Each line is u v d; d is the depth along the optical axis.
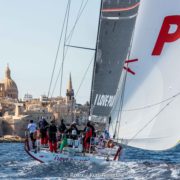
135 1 83.44
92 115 85.94
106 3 84.94
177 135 78.62
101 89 85.31
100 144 83.62
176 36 80.38
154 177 72.50
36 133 85.88
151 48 81.81
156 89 80.88
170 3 81.19
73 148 83.00
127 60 83.31
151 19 82.19
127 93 82.94
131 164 81.56
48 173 76.38
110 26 84.75
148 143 80.50
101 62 85.31
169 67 80.31
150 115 80.75
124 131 82.62
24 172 78.88
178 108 78.94
